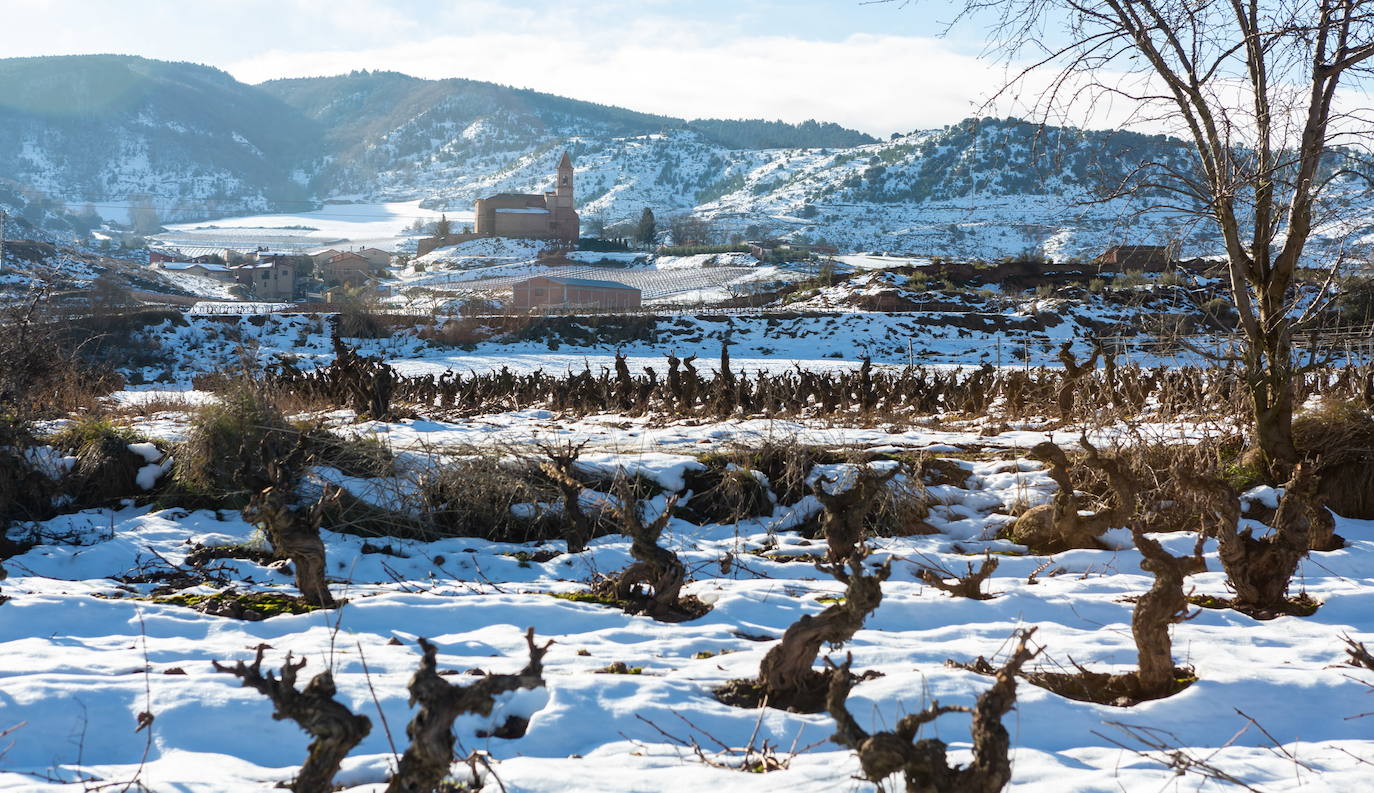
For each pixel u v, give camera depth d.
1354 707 5.33
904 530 9.99
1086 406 14.84
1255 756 4.65
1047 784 4.21
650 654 6.06
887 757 3.47
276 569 8.25
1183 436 10.62
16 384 11.57
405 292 95.44
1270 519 9.59
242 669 3.43
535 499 10.05
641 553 7.05
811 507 10.40
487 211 171.75
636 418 17.56
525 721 5.03
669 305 76.88
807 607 7.31
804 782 4.12
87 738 4.53
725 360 18.02
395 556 9.08
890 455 11.12
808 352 50.69
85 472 10.38
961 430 14.84
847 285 69.69
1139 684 5.64
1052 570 8.73
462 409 19.12
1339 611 7.36
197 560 8.41
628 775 4.21
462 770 4.24
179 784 4.01
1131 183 10.12
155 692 4.88
